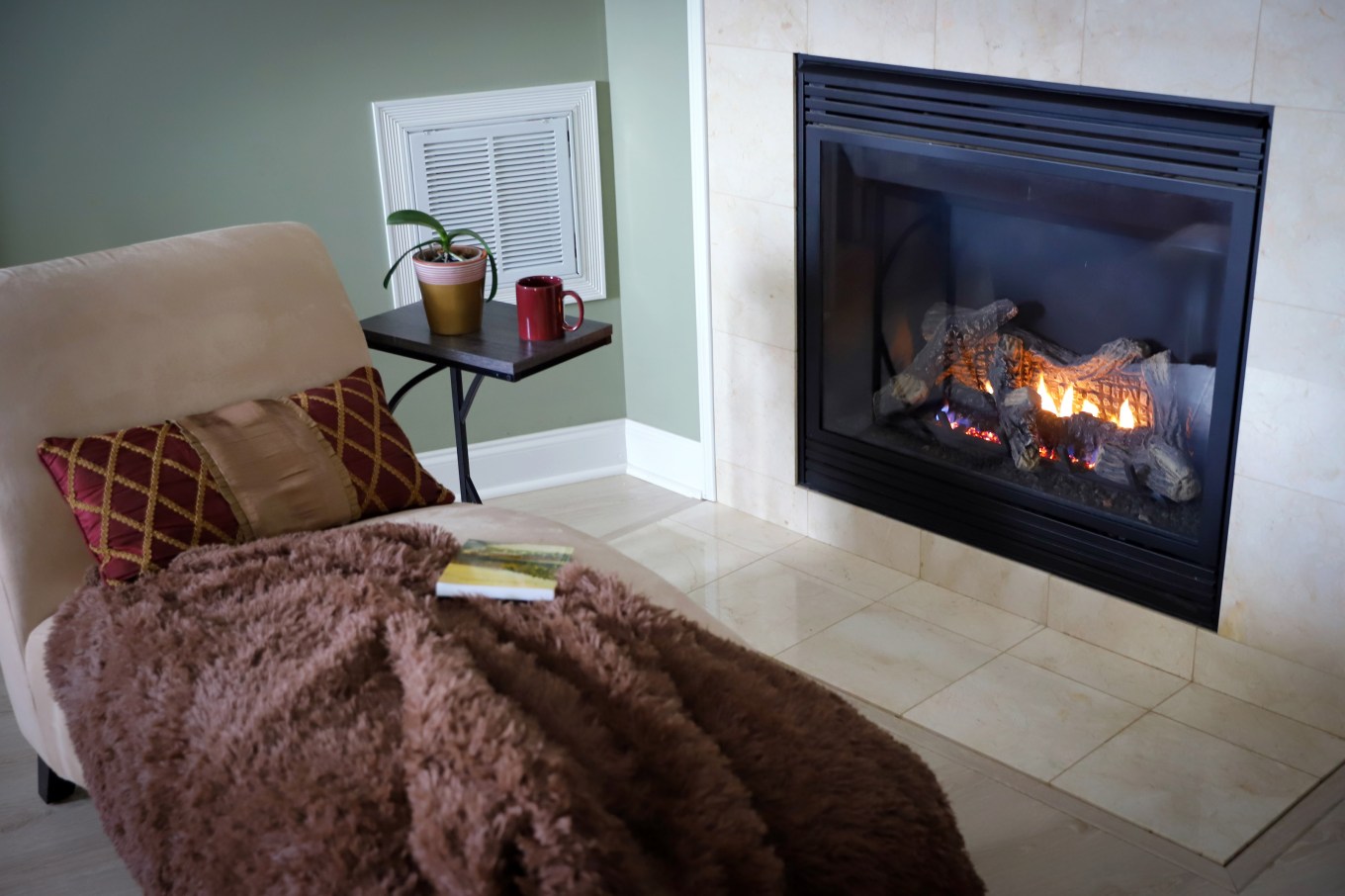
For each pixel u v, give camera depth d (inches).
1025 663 97.8
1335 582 84.8
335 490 83.9
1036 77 90.2
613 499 128.2
